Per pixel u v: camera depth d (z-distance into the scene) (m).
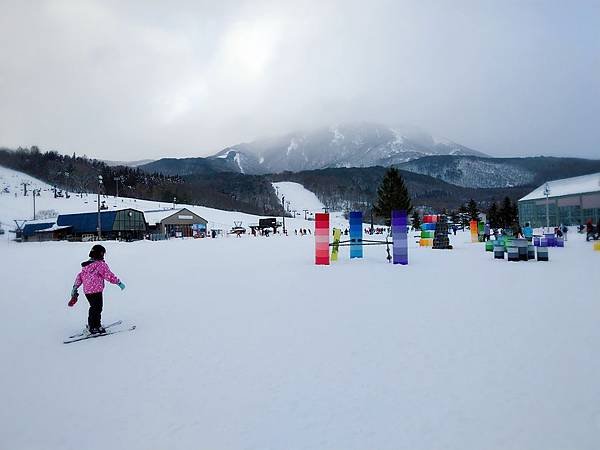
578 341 6.27
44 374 5.69
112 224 68.06
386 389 4.80
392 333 7.05
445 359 5.69
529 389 4.65
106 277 7.75
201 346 6.71
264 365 5.73
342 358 5.89
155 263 20.92
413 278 13.83
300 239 54.81
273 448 3.70
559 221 74.25
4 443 3.97
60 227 69.69
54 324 8.53
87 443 3.92
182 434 4.00
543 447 3.56
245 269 17.77
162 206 125.25
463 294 10.51
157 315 9.10
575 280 12.48
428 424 3.99
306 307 9.40
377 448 3.63
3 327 8.30
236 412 4.40
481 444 3.63
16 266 19.73
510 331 6.92
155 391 5.01
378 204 67.75
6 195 114.75
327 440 3.79
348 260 21.44
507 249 19.77
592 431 3.77
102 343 7.10
